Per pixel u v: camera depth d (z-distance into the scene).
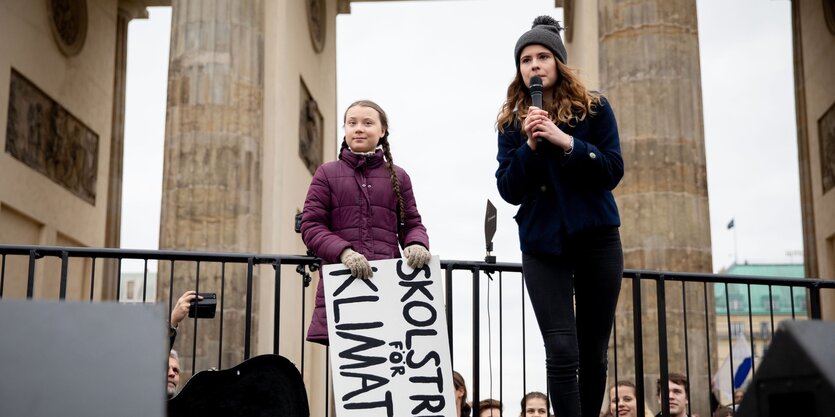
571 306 8.38
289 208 25.56
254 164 24.00
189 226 23.25
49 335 3.54
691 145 23.09
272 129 25.00
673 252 22.42
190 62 24.08
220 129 23.73
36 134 27.78
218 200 23.41
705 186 23.11
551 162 8.27
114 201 32.59
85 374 3.48
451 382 8.50
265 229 24.45
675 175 22.83
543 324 8.31
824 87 29.06
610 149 8.35
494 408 15.19
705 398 21.55
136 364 3.55
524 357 10.49
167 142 23.88
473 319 10.48
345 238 9.27
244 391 8.55
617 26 23.75
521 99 8.57
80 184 30.62
